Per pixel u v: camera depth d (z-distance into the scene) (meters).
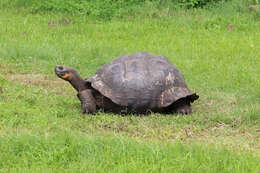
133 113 21.62
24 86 26.14
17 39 40.22
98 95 21.80
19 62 32.59
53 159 15.30
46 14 52.66
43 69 31.11
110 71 21.77
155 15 51.22
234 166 14.84
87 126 19.50
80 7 52.69
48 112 21.12
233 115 21.53
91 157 15.34
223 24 48.25
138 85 21.20
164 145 16.67
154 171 14.30
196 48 38.88
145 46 39.78
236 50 38.12
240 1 53.59
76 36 42.81
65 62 33.09
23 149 15.92
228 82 28.41
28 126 18.98
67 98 24.39
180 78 22.36
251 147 17.50
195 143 16.97
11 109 20.81
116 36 43.94
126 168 14.37
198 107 23.61
